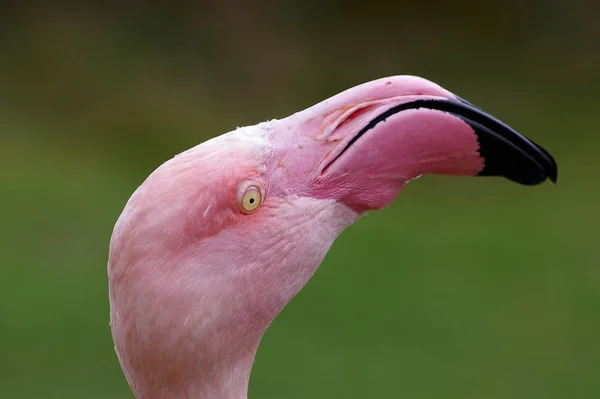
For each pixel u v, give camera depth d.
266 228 3.34
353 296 10.95
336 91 18.19
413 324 10.30
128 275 3.15
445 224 13.62
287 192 3.44
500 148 3.53
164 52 19.06
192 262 3.17
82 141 16.27
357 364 9.32
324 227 3.53
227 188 3.24
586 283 11.44
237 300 3.27
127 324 3.20
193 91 18.08
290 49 19.31
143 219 3.15
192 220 3.16
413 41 19.84
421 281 11.42
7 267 11.25
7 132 16.27
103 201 13.62
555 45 19.94
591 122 17.33
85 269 11.44
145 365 3.22
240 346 3.35
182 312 3.14
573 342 9.95
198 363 3.23
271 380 8.92
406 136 3.54
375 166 3.56
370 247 12.54
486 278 11.55
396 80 3.62
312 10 20.16
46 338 9.63
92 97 17.59
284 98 17.98
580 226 13.46
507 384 9.06
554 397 8.84
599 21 20.33
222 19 19.73
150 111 17.27
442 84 18.50
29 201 13.37
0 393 8.55
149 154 15.88
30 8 19.66
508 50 19.83
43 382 8.82
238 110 17.59
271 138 3.51
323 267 11.77
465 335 10.03
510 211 14.20
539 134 16.80
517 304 10.82
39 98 17.55
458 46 19.78
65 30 19.22
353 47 19.55
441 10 20.53
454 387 8.94
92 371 9.11
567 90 18.41
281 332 10.02
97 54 18.69
